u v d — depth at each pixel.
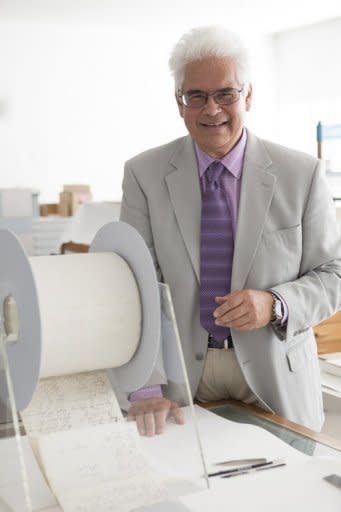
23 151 7.47
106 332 0.85
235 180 1.33
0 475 0.74
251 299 1.17
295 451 0.96
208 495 0.80
